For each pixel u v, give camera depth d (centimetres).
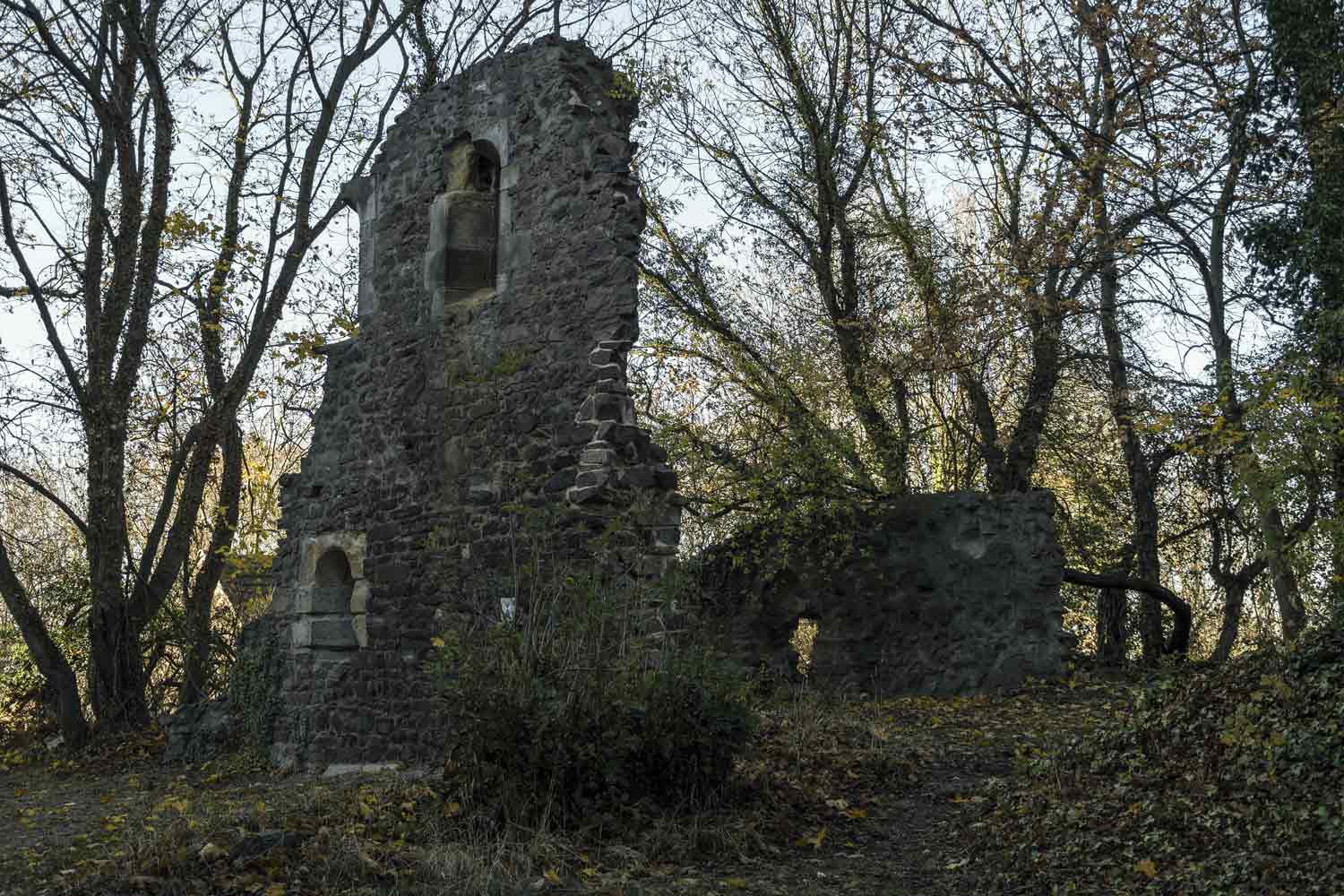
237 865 703
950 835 842
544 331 1177
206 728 1470
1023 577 1538
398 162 1370
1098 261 1706
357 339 1389
